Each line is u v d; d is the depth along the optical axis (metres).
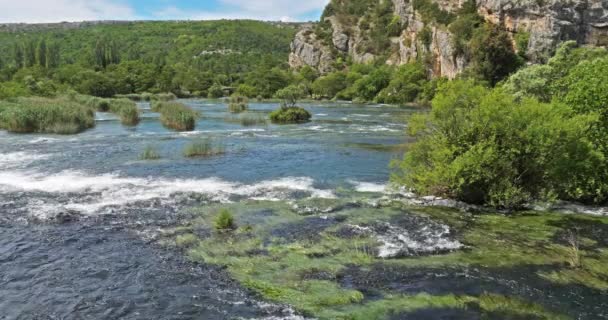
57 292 9.83
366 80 110.38
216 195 17.75
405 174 19.06
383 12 162.75
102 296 9.64
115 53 171.62
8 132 38.34
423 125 17.73
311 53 175.62
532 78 37.16
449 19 106.06
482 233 13.23
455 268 10.77
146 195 17.66
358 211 15.52
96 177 21.09
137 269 10.91
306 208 15.89
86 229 13.69
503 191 15.86
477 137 16.66
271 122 50.38
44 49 148.62
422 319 8.53
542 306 8.98
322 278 10.29
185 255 11.70
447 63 97.25
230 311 8.96
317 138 35.84
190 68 175.50
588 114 16.88
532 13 82.88
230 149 29.81
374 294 9.53
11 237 12.98
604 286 9.84
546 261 11.16
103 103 64.75
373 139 35.16
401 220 14.47
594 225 13.92
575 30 78.12
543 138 15.84
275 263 11.14
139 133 38.59
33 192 18.12
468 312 8.77
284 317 8.69
